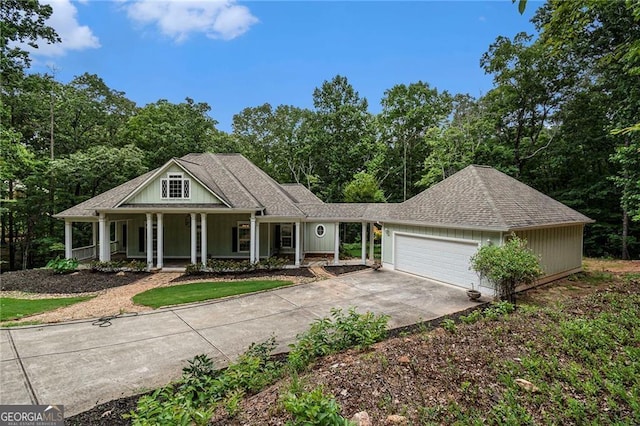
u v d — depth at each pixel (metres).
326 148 35.06
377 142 34.75
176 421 3.46
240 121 41.12
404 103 33.69
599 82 20.16
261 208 16.58
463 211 12.90
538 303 10.18
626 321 6.17
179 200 16.38
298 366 5.29
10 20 16.23
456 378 4.42
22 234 25.48
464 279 12.40
